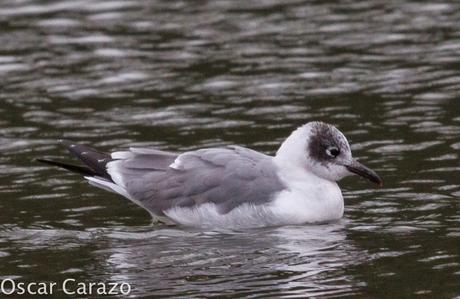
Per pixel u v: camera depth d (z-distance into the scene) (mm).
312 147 15211
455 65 22297
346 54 23297
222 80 22062
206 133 19047
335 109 20156
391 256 13531
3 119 20062
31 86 21906
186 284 12758
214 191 14867
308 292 12406
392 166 17156
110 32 25234
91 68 22953
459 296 12156
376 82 21562
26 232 14727
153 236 14586
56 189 16594
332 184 15297
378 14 25906
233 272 13109
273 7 26781
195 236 14570
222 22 25750
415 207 15445
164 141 18641
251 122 19594
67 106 20734
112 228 14930
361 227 14766
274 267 13250
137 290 12586
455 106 19938
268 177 15039
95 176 15445
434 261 13281
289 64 22875
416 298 12156
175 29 25359
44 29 25453
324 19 25672
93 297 12422
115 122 19766
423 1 26797
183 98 21078
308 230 14688
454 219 14852
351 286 12555
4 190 16516
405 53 23203
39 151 18359
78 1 27531
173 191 14992
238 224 14859
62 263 13562
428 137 18391
